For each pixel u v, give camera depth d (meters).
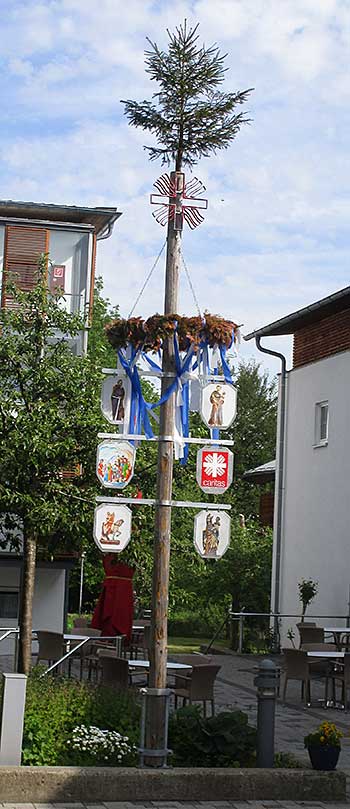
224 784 10.30
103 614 17.75
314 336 27.31
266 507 30.22
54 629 24.41
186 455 11.34
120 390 11.20
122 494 15.34
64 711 11.05
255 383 58.72
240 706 16.47
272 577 28.08
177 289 11.13
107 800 10.01
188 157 11.34
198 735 11.09
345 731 14.53
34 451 14.87
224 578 28.64
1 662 21.56
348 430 24.95
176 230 11.05
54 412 15.19
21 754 10.18
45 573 24.52
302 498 27.08
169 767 10.39
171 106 11.16
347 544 24.55
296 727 14.80
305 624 21.22
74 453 15.41
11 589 24.31
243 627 26.16
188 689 13.53
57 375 15.59
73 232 25.95
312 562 26.25
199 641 31.69
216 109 11.17
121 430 11.16
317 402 26.70
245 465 56.97
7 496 14.75
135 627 20.02
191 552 16.11
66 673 18.20
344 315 25.77
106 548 10.96
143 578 17.56
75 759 10.50
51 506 14.80
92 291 25.84
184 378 11.07
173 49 11.09
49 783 9.89
